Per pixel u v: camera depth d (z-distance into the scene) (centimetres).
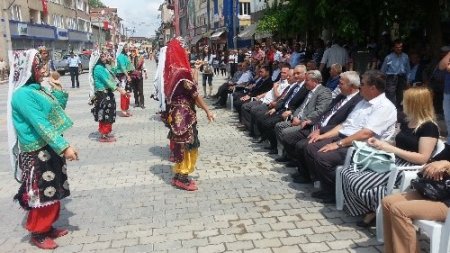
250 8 3044
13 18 3559
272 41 1992
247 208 493
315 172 498
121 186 590
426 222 324
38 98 387
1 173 677
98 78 848
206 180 600
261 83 948
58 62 3181
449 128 642
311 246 396
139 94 1330
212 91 1706
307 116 605
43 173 401
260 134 810
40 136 397
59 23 4875
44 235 421
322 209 480
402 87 945
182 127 543
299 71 691
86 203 530
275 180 588
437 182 335
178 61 548
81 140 896
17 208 527
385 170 406
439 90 842
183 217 475
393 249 341
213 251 394
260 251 390
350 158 448
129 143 853
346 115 534
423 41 1045
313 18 939
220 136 878
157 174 638
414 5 925
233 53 1781
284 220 455
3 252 413
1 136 973
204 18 4194
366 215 432
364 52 1097
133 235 436
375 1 899
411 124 405
